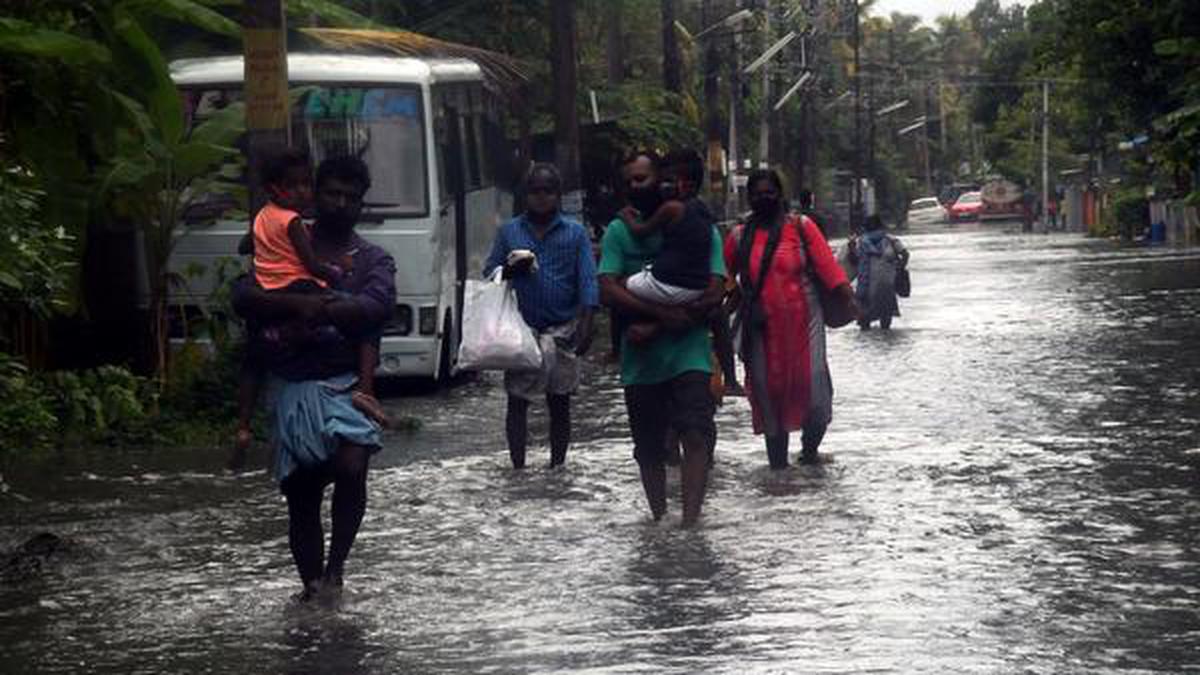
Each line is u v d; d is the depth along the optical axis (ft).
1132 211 339.57
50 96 76.48
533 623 40.42
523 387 64.39
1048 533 49.47
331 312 41.83
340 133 93.25
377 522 54.44
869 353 110.83
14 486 64.23
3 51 72.18
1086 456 63.98
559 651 37.70
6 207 55.52
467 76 103.86
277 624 41.29
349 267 42.52
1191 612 39.96
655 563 46.70
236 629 40.98
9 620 42.57
